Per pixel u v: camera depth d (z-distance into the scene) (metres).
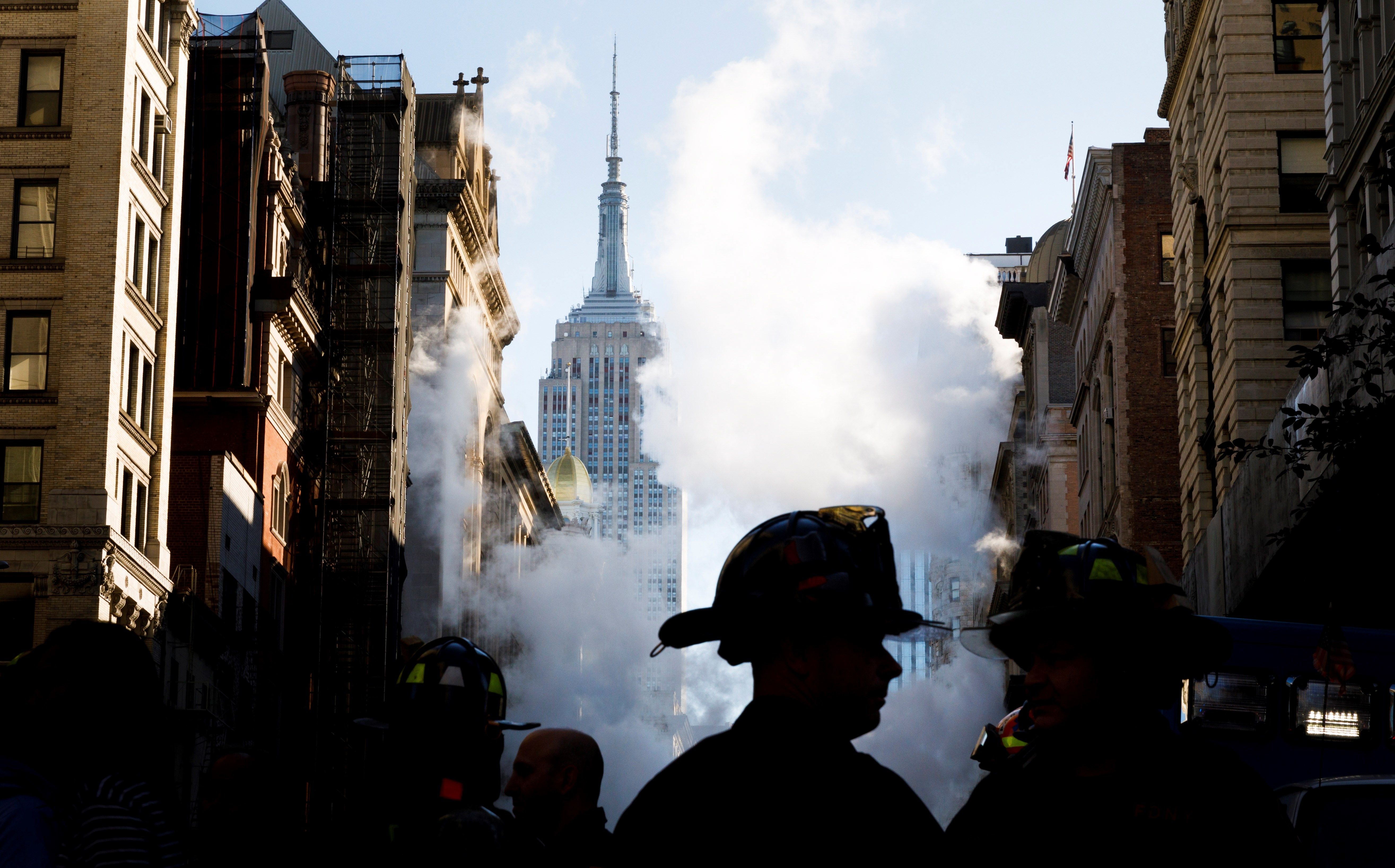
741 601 4.40
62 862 6.08
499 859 5.90
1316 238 51.97
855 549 4.44
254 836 8.32
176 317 56.25
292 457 69.06
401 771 6.47
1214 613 52.78
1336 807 10.77
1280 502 42.03
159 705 6.49
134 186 52.62
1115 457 77.56
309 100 76.25
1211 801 5.12
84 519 48.94
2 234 50.97
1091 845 5.09
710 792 4.09
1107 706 5.25
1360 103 40.00
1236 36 53.25
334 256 74.50
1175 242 62.94
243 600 60.91
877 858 4.07
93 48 51.66
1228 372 52.69
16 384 50.22
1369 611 38.56
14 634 47.94
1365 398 35.50
